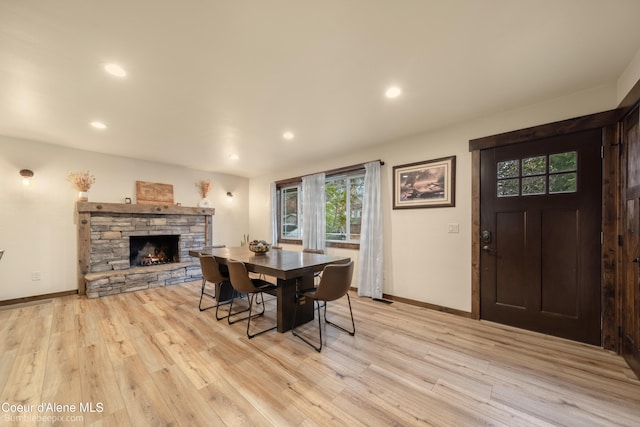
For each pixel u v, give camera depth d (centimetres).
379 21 149
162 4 135
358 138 355
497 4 137
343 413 152
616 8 138
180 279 470
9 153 347
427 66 194
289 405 158
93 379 183
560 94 237
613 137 220
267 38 162
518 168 267
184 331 264
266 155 444
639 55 176
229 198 607
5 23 145
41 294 369
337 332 262
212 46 169
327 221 483
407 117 287
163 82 213
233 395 167
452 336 251
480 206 289
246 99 243
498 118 277
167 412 152
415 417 149
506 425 143
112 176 436
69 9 137
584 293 234
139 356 214
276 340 245
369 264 381
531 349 225
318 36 161
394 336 252
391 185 370
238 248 431
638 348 185
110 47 169
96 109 262
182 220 512
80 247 393
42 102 245
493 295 282
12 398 162
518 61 188
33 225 364
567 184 241
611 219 221
